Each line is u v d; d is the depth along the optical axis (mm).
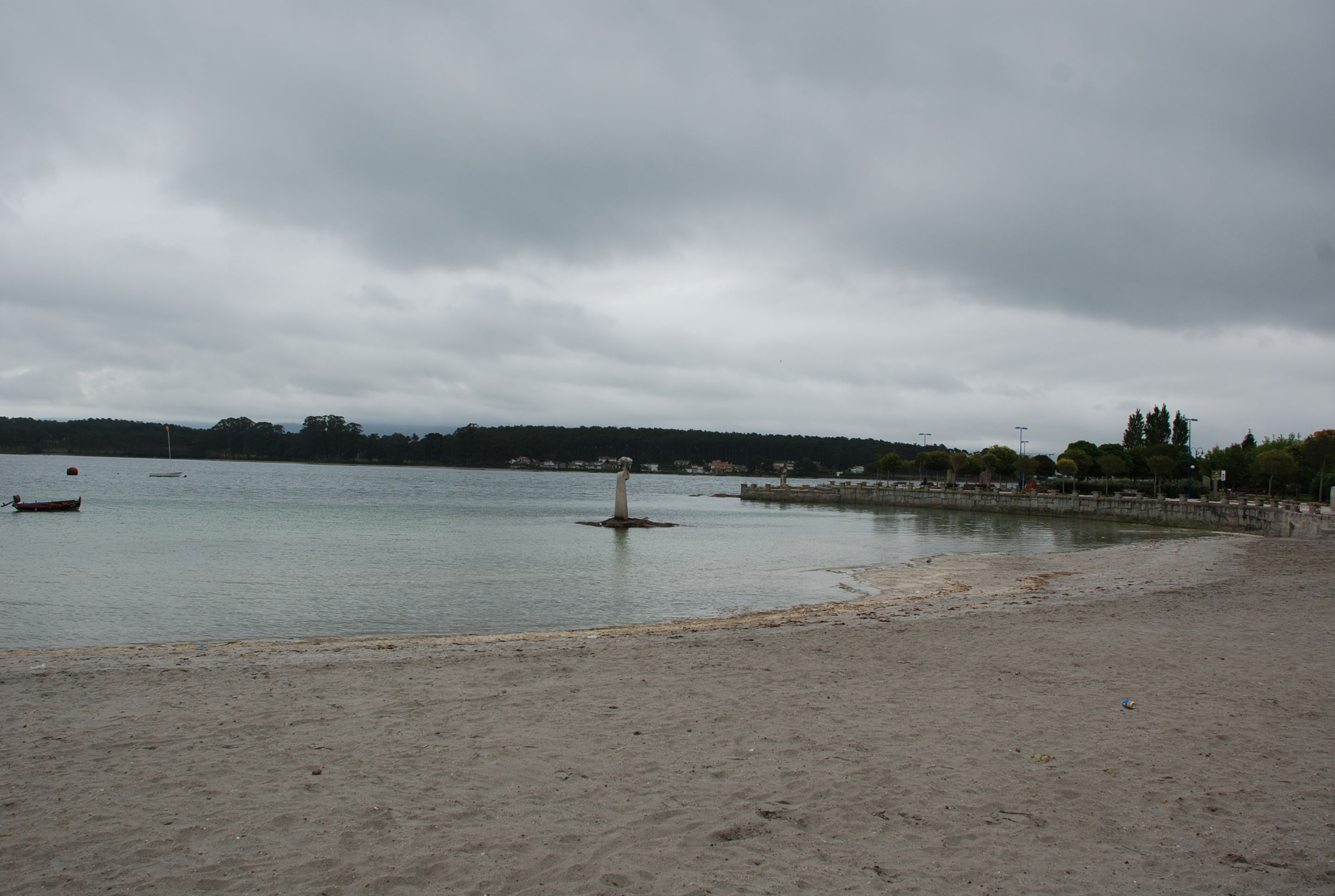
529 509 85875
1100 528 64000
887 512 91125
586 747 8930
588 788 7711
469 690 11555
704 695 11203
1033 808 7188
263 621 20828
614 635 17609
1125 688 11508
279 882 5887
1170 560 34188
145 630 19594
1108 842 6527
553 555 39562
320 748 8883
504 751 8781
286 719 10031
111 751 8781
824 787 7691
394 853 6355
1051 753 8672
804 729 9578
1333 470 75312
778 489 115312
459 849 6410
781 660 13648
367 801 7387
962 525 68062
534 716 10164
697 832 6723
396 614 22234
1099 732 9383
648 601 25078
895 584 29141
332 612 22328
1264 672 12555
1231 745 8898
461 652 15008
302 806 7285
